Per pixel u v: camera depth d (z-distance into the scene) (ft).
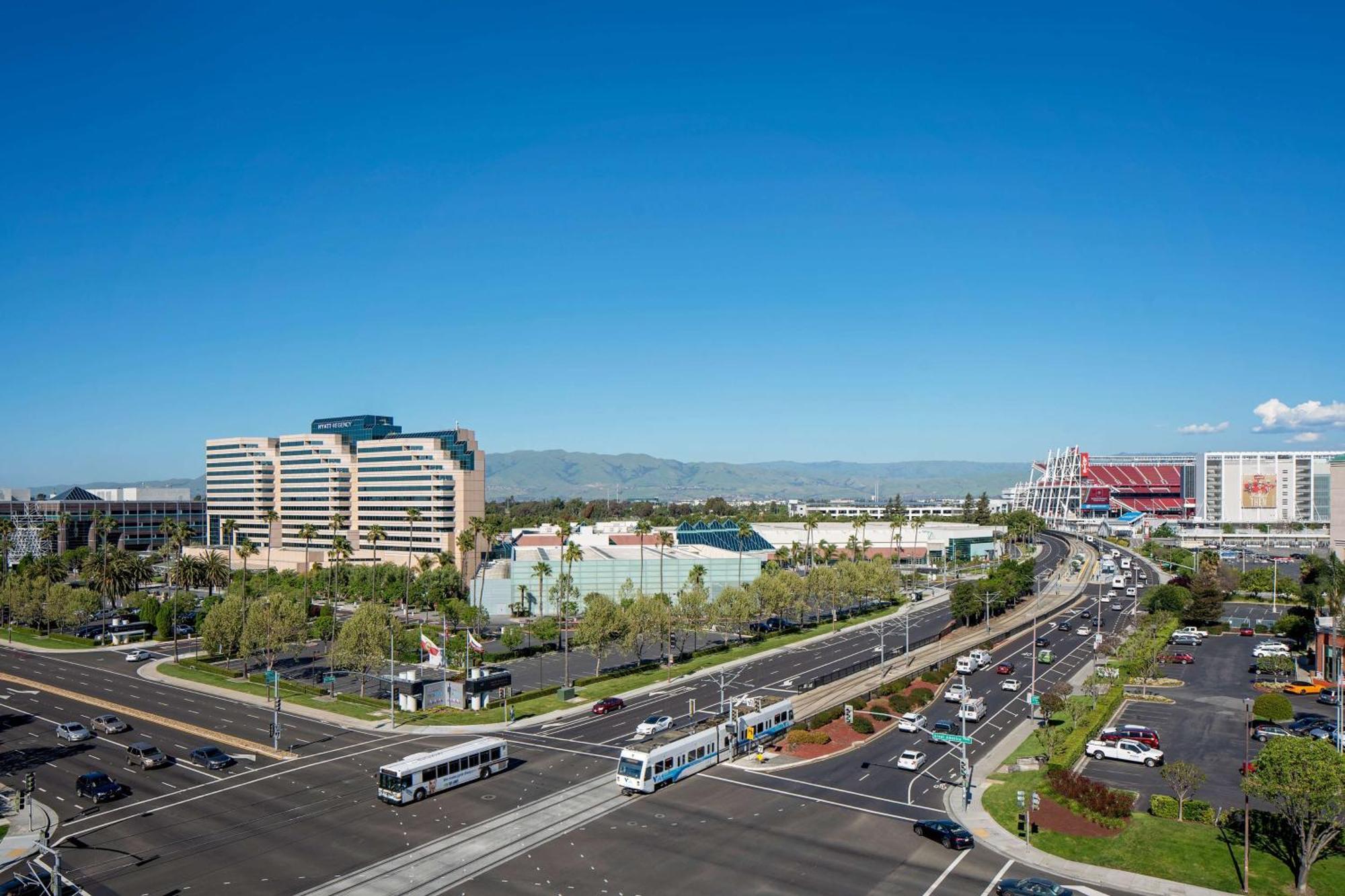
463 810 238.89
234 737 317.83
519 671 447.42
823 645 515.91
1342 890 185.16
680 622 463.42
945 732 311.47
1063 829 222.48
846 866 200.75
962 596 566.36
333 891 188.24
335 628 512.63
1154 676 403.75
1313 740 190.90
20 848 213.46
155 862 204.44
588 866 200.95
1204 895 184.75
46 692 397.80
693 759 270.26
